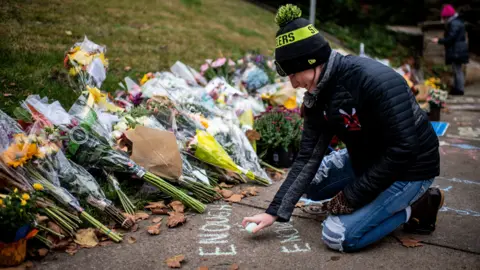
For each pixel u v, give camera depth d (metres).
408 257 2.56
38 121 3.06
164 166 3.28
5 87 4.43
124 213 3.02
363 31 12.82
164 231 2.86
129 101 4.35
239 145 3.95
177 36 7.53
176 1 9.53
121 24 7.34
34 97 3.33
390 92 2.30
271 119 4.38
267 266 2.46
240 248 2.67
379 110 2.33
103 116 3.59
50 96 4.49
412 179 2.54
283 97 5.18
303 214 3.17
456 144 5.38
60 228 2.64
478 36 14.05
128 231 2.85
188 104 4.20
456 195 3.60
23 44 5.48
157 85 4.39
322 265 2.48
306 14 12.78
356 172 2.72
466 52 9.15
